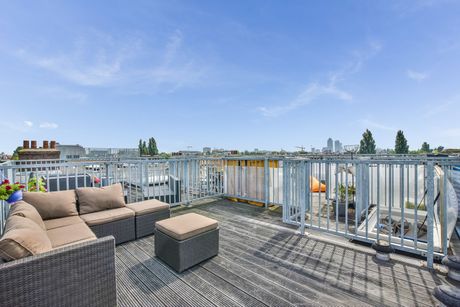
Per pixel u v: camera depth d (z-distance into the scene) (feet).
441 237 8.86
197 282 6.75
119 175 14.74
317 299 5.94
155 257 8.32
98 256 5.13
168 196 16.08
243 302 5.84
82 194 9.86
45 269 4.45
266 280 6.83
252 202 16.85
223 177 18.83
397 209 12.87
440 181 9.37
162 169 16.01
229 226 11.82
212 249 8.18
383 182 15.12
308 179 13.53
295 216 12.31
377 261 7.90
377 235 8.93
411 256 8.38
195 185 17.22
